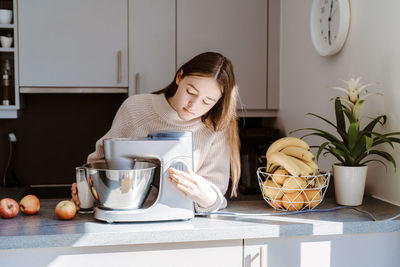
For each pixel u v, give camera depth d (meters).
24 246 1.15
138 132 1.51
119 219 1.26
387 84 1.52
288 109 2.50
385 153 1.47
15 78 2.47
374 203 1.54
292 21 2.40
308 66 2.19
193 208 1.32
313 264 1.33
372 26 1.60
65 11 2.47
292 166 1.40
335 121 1.89
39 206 1.38
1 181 2.80
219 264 1.28
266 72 2.63
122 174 1.21
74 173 2.89
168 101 1.49
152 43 2.53
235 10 2.59
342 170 1.51
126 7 2.50
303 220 1.33
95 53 2.50
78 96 2.87
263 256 1.30
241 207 1.51
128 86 2.54
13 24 2.46
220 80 1.32
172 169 1.26
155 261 1.25
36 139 2.85
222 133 1.51
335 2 1.81
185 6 2.55
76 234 1.17
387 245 1.37
